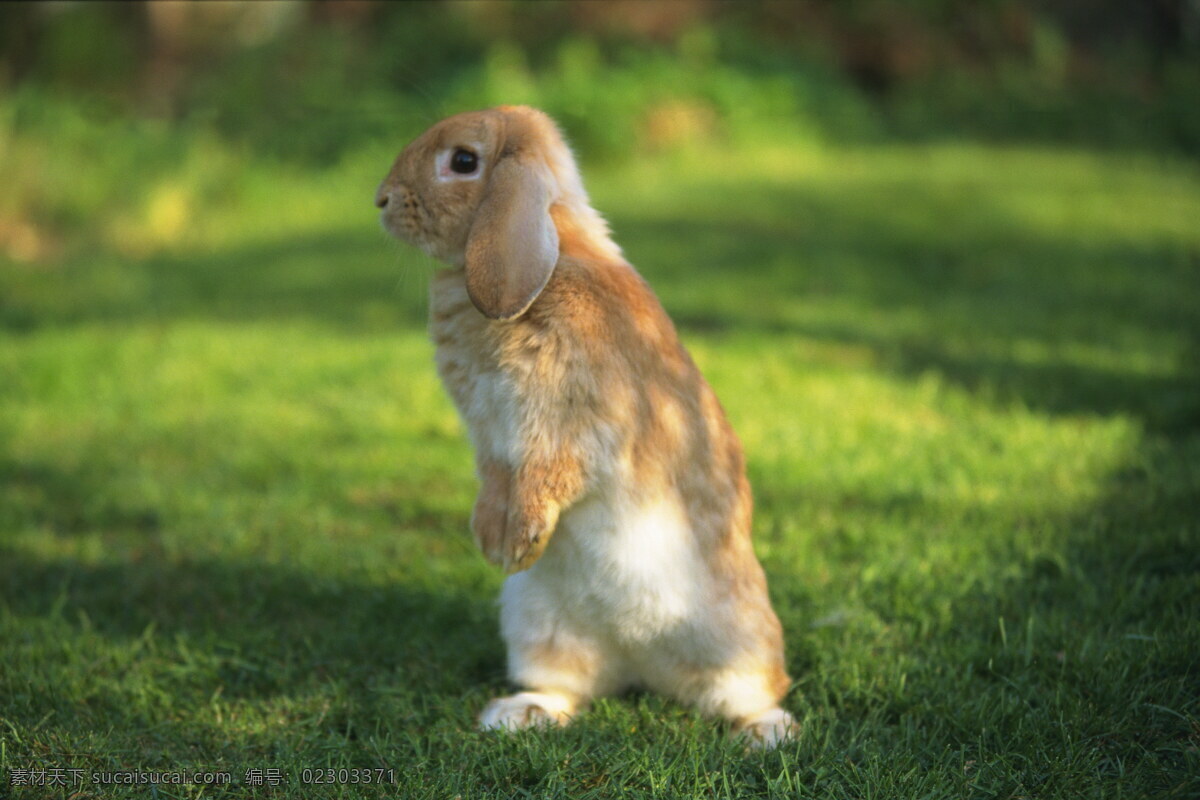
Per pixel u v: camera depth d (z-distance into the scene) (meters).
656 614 3.86
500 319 3.61
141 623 4.86
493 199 3.70
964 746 3.65
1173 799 3.32
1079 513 5.59
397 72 19.05
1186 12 26.31
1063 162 18.45
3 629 4.66
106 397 8.22
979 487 5.98
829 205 14.66
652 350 3.87
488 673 4.46
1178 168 18.36
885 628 4.59
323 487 6.44
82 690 4.21
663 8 20.84
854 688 4.12
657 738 3.78
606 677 4.14
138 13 20.02
